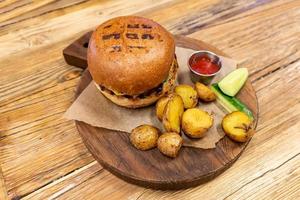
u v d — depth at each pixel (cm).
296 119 47
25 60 55
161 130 44
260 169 42
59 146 45
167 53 42
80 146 45
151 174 39
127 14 63
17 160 43
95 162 43
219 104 46
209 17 62
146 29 42
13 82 52
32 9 64
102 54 41
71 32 59
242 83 47
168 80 44
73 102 47
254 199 40
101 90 44
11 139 45
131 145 42
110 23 44
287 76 52
